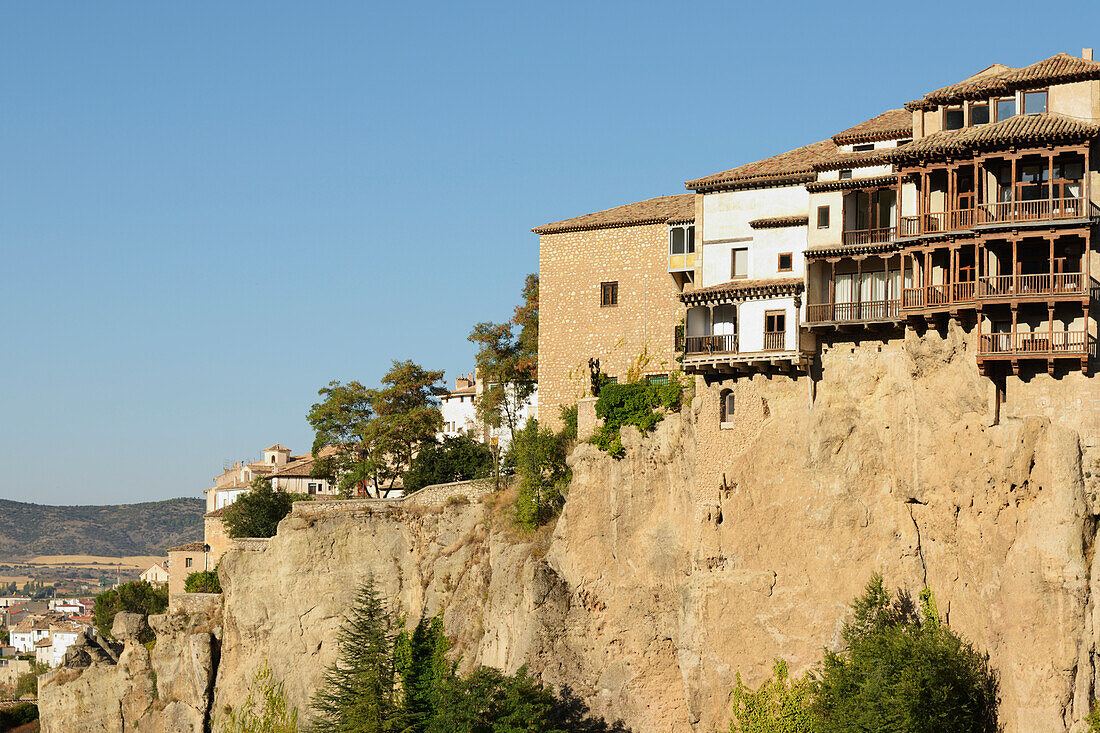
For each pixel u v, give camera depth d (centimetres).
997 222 6438
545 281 8950
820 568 7156
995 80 6694
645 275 8581
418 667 9012
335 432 11606
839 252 7100
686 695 7456
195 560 13312
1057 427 6381
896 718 6278
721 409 7600
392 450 11069
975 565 6600
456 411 13000
